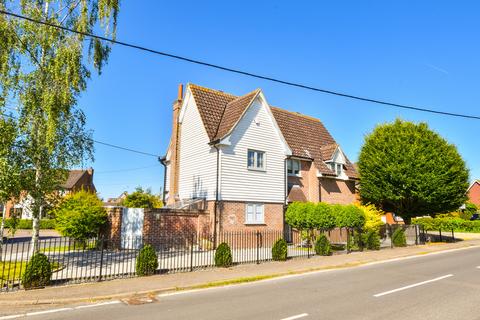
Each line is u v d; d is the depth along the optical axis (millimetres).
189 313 8359
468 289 10773
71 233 20625
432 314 8031
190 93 24594
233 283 12156
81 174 58719
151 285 11281
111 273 13258
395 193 27703
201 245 20844
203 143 22734
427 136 28234
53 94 14445
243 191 21984
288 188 25750
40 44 15242
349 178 29922
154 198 30766
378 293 10320
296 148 27547
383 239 28578
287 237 24078
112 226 21359
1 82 14453
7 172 12250
